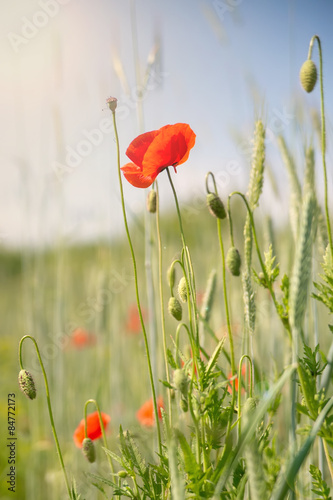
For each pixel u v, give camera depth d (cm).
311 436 79
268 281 92
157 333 124
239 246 137
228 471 79
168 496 88
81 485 125
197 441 87
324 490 91
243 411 87
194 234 158
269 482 83
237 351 116
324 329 124
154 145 92
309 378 88
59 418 159
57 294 170
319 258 101
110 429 143
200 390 89
